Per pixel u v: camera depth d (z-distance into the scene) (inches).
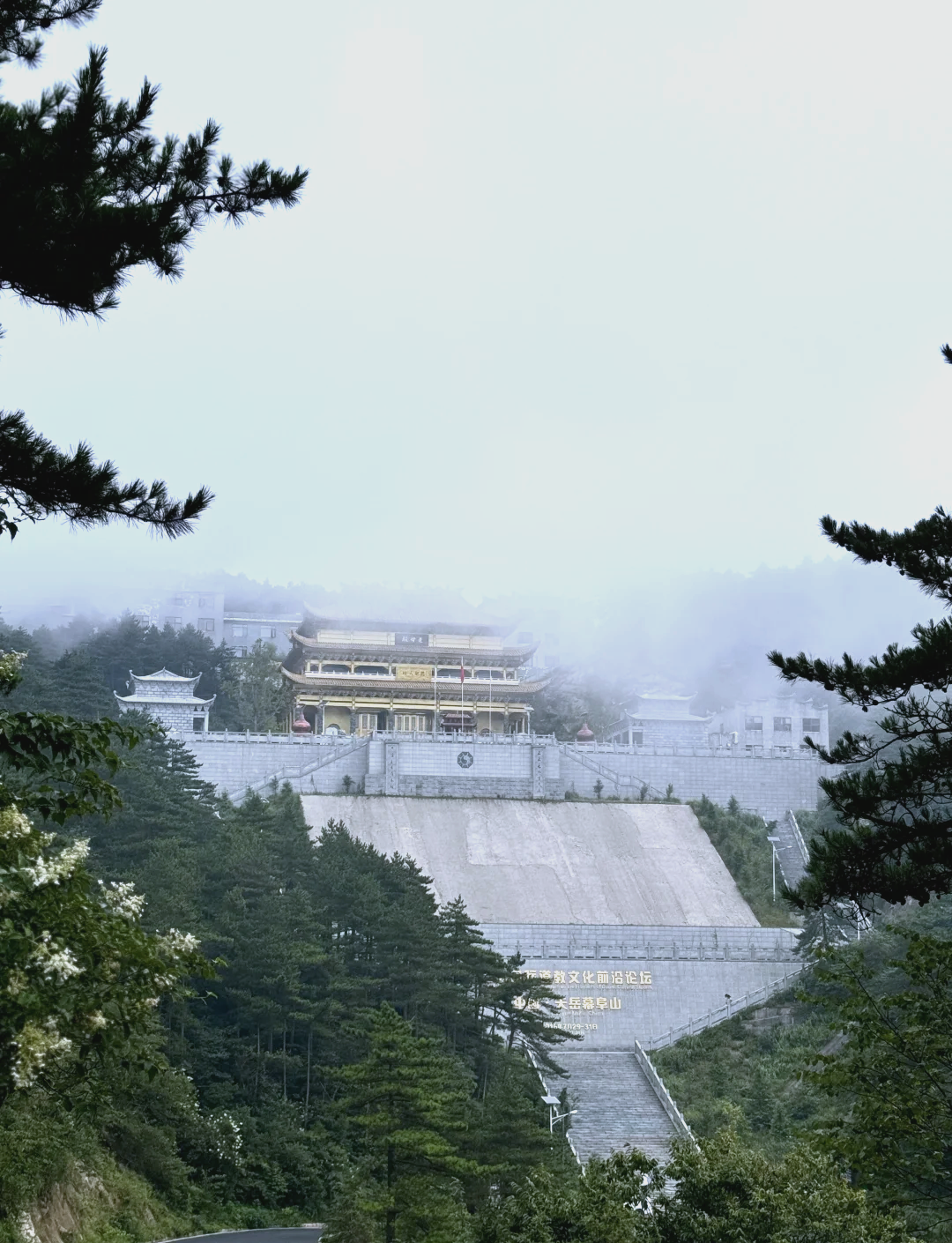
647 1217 1626.5
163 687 7155.5
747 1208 1600.6
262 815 4985.2
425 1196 2405.3
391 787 6776.6
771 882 6304.1
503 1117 2775.6
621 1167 1691.7
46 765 962.7
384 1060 2512.3
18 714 952.9
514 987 4067.4
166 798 4495.6
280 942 3782.0
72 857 851.4
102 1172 2876.5
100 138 984.9
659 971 5359.3
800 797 7190.0
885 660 1406.3
